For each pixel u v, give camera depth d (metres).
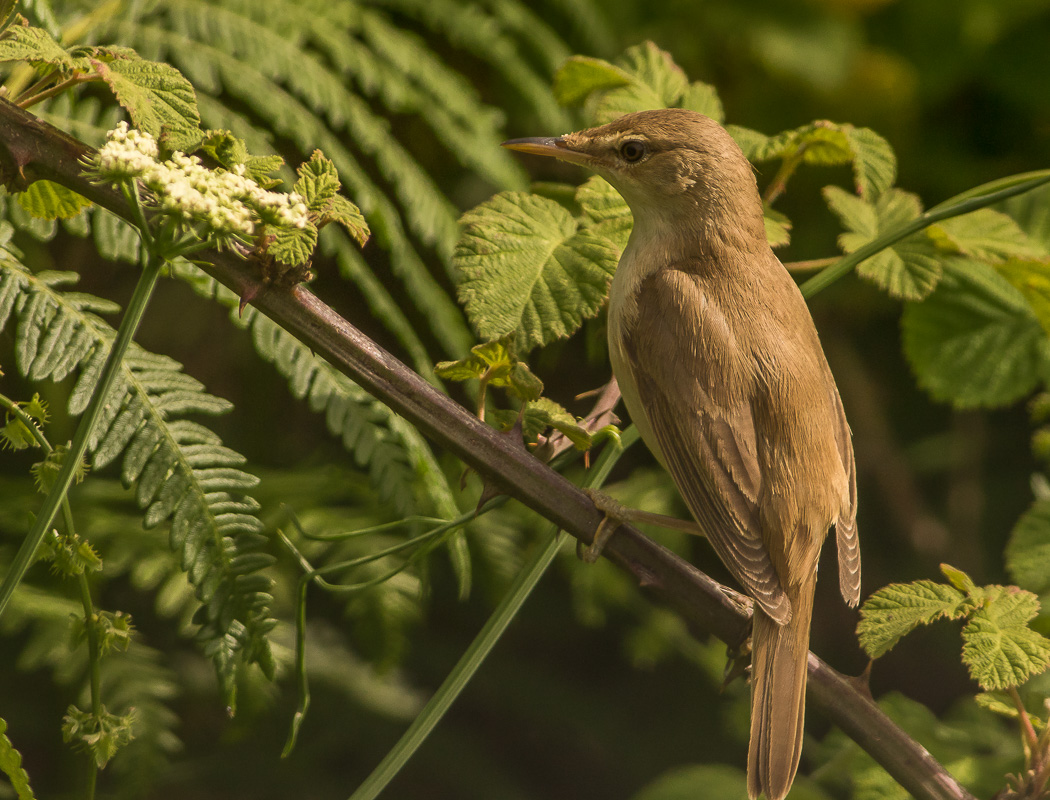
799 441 5.68
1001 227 6.21
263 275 3.80
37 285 4.88
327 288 8.66
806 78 9.73
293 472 8.83
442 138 7.07
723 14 9.73
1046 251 7.48
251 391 9.04
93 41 6.28
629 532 4.50
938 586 4.60
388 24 7.30
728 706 11.74
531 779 12.15
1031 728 4.48
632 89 6.60
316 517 8.33
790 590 5.54
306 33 6.85
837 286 10.50
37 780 9.16
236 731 7.46
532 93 7.87
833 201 6.25
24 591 7.43
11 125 3.59
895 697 6.67
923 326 7.94
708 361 5.76
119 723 3.82
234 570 4.47
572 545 9.59
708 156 6.12
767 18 9.81
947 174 10.32
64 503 3.84
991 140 10.38
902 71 10.07
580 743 11.99
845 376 11.65
